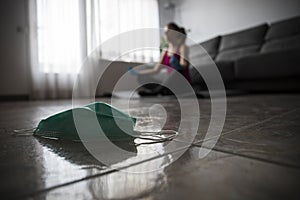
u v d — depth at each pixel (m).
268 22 3.06
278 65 2.15
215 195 0.20
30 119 0.82
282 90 2.21
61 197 0.21
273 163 0.27
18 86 2.97
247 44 2.93
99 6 3.38
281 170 0.25
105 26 3.41
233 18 3.41
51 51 3.08
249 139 0.40
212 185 0.22
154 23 3.87
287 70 2.11
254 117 0.68
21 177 0.26
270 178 0.23
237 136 0.43
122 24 3.55
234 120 0.63
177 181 0.24
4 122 0.73
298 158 0.29
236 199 0.19
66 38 3.17
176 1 4.07
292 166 0.26
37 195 0.21
